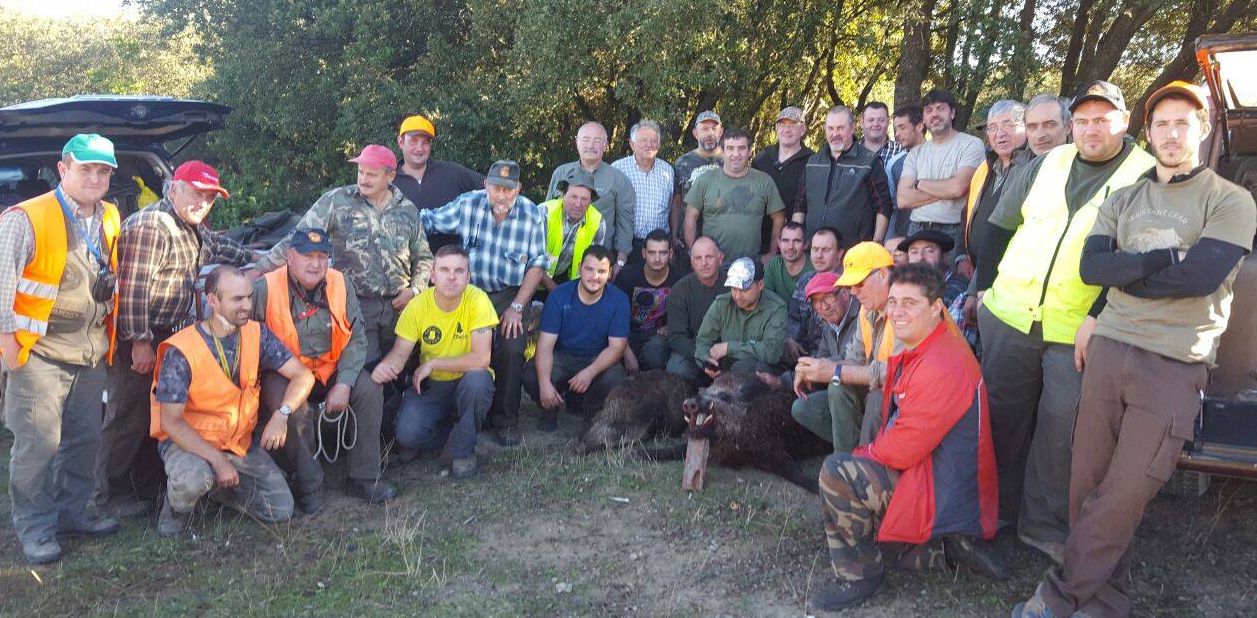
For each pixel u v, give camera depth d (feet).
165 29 45.06
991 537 12.46
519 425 20.88
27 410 13.69
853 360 15.94
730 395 17.13
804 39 39.93
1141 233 11.00
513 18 39.27
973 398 12.19
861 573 12.48
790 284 21.36
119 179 25.70
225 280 14.57
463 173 23.09
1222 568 13.19
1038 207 12.99
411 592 13.05
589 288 19.93
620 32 35.32
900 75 39.45
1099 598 11.57
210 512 15.80
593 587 13.16
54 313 13.65
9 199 24.73
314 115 43.37
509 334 19.60
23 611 12.57
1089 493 11.52
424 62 41.78
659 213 24.76
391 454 18.53
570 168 23.81
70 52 88.07
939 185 19.92
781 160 24.40
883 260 14.43
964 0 33.91
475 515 15.74
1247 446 12.33
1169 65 36.76
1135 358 10.84
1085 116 12.34
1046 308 12.82
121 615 12.46
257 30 43.21
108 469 16.03
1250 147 17.06
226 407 14.93
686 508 15.71
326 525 15.47
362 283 18.13
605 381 20.53
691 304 21.06
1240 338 12.72
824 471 12.32
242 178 44.01
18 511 14.14
